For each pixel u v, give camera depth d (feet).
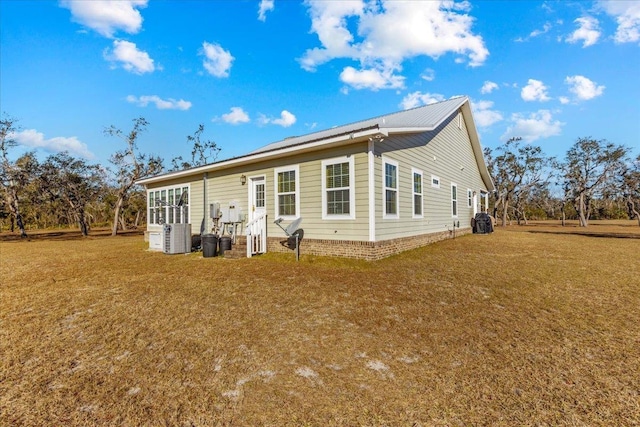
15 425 6.95
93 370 9.37
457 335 11.46
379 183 27.14
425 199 37.42
